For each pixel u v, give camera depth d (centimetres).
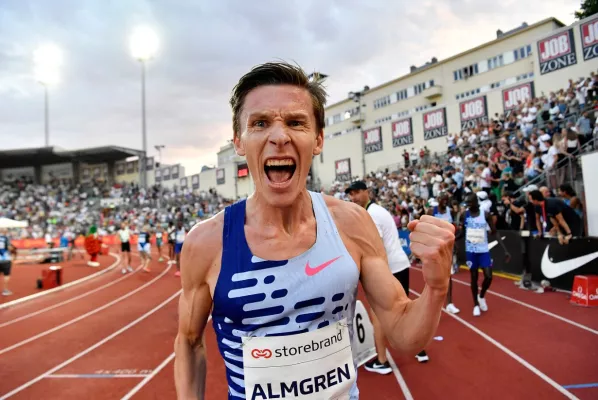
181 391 127
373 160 2977
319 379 112
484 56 3005
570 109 1234
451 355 454
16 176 4966
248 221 121
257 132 115
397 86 3584
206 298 126
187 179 4053
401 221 1278
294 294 110
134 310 805
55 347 578
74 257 2041
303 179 117
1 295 979
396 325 117
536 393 358
